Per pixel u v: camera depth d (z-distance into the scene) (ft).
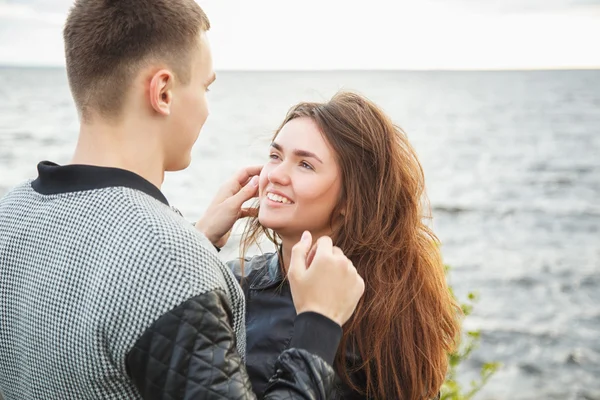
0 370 4.55
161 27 4.40
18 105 318.86
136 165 4.52
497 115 332.80
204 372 3.69
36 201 4.36
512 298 58.85
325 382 4.06
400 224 6.23
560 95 495.82
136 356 3.76
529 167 154.20
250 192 6.36
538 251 76.02
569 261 71.51
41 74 516.73
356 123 5.97
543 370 43.47
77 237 4.02
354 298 4.51
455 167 151.84
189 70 4.61
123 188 4.17
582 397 40.06
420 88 568.82
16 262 4.26
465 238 82.43
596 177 138.41
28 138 175.22
